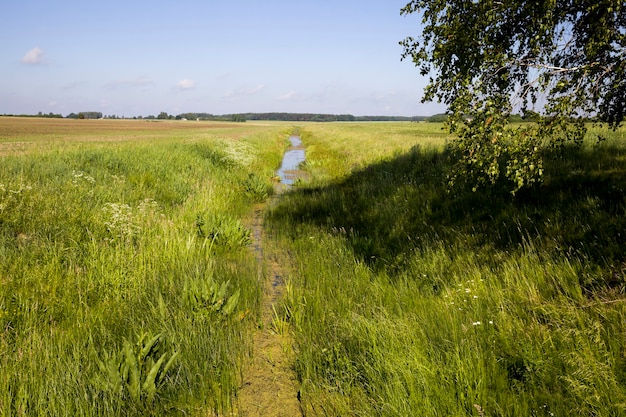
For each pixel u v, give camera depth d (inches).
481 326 130.6
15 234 224.2
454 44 144.5
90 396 112.7
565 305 131.6
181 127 3289.9
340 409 112.7
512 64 136.9
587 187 238.2
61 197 273.6
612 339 111.0
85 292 171.6
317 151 1072.8
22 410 103.1
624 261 150.3
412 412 100.3
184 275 194.1
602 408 89.6
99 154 455.5
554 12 133.0
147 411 111.7
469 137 144.9
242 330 160.6
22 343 135.1
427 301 162.6
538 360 108.9
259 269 233.1
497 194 271.9
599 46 120.9
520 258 174.1
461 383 107.5
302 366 135.2
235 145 844.0
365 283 195.9
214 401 120.3
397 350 127.0
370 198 372.5
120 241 232.1
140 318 157.9
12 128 2148.1
